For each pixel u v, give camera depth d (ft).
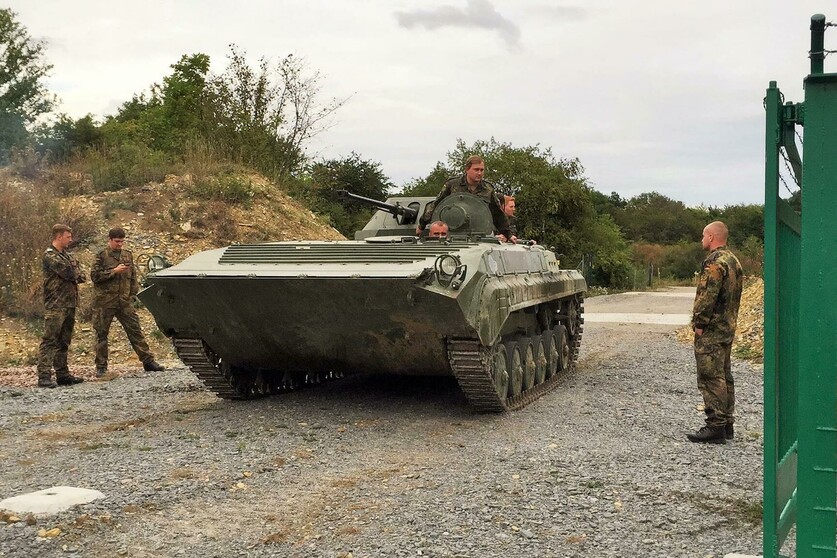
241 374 34.12
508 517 18.37
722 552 16.28
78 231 57.26
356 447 25.45
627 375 42.34
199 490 20.39
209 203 65.26
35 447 25.16
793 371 13.78
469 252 29.63
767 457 12.17
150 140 99.66
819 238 11.24
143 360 42.42
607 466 22.98
